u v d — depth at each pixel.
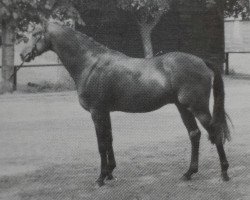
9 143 7.53
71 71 5.95
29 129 8.54
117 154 7.45
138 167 6.75
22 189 5.66
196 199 5.39
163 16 15.77
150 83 5.80
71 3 13.38
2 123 8.83
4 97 11.80
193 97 5.83
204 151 7.79
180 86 5.82
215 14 15.73
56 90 13.24
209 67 5.96
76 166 6.69
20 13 12.55
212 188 5.81
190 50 15.88
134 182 6.06
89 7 14.92
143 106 5.89
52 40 5.93
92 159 7.07
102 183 5.89
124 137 8.57
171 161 7.09
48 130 8.55
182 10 15.55
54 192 5.57
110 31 15.70
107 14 15.30
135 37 15.84
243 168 6.73
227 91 13.27
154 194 5.58
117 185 5.92
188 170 6.18
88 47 5.88
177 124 9.76
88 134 8.56
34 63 16.70
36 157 6.92
